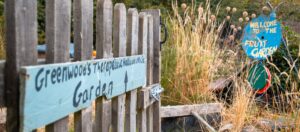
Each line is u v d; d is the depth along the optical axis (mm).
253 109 3926
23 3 1235
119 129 2100
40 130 2168
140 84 2402
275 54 4988
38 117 1267
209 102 3957
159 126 2871
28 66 1226
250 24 4801
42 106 1287
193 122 3584
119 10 2033
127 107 2268
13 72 1213
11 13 1203
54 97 1360
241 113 3600
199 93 3990
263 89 4359
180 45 4309
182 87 4023
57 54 1435
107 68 1839
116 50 2037
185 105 3574
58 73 1380
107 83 1848
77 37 1600
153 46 2797
